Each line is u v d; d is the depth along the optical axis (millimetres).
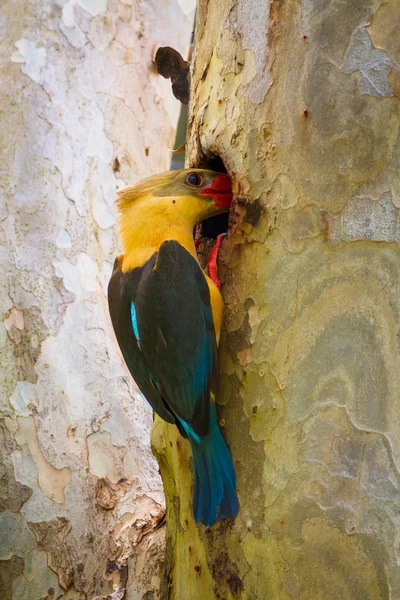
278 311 6438
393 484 5828
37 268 9172
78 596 8344
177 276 6832
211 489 6508
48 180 9492
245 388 6562
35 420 8758
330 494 5977
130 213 7512
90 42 10266
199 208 7406
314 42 6500
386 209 6125
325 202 6316
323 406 6102
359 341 6051
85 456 8789
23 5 10000
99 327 9312
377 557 5801
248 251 6719
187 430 6715
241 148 6883
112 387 9109
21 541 8531
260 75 6805
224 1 7281
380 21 6344
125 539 8445
